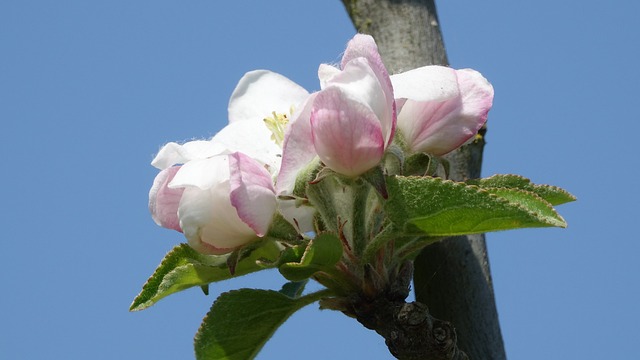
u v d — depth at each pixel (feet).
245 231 1.54
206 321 1.58
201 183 1.52
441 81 1.56
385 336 1.58
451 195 1.51
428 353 1.57
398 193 1.52
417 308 1.57
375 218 1.58
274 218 1.55
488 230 1.52
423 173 1.57
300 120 1.52
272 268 1.58
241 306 1.58
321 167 1.53
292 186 1.53
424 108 1.58
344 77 1.52
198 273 1.58
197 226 1.53
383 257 1.58
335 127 1.51
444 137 1.58
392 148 1.54
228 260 1.55
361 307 1.58
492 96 1.58
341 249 1.53
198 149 1.56
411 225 1.53
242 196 1.52
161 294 1.58
